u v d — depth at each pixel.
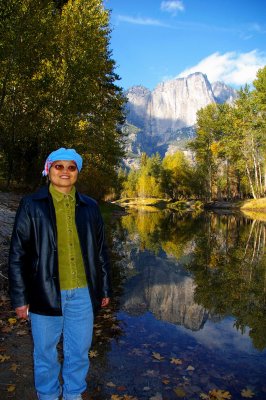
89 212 2.89
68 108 15.07
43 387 2.80
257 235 18.28
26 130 15.30
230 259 11.38
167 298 7.05
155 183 100.62
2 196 15.18
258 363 4.35
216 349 4.72
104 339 4.84
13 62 12.63
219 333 5.32
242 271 9.64
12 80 13.38
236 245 14.55
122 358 4.28
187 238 16.70
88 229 2.85
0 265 6.92
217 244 14.81
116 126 25.62
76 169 2.81
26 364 3.89
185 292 7.55
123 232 18.72
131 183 109.94
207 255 12.09
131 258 11.31
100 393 3.48
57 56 15.22
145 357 4.34
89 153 21.11
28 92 14.41
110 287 3.06
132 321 5.65
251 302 6.95
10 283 2.64
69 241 2.74
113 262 10.55
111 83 23.61
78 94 15.06
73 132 15.69
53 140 15.46
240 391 3.69
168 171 98.12
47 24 13.12
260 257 11.77
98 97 18.42
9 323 4.90
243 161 53.00
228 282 8.46
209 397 3.54
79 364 2.86
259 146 50.69
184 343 4.88
